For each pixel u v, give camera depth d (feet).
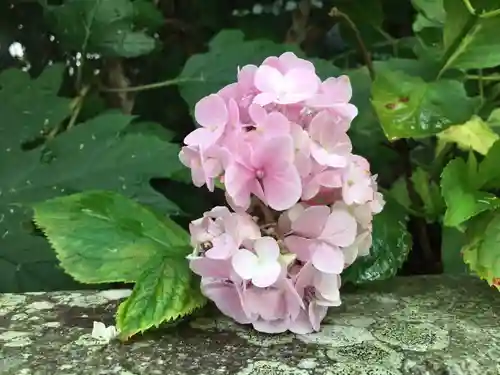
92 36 1.98
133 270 1.40
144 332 1.29
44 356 1.20
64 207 1.47
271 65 1.38
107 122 1.86
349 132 2.00
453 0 1.67
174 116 2.30
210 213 1.31
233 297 1.32
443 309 1.44
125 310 1.25
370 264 1.59
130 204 1.52
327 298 1.30
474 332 1.32
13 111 1.87
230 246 1.26
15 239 1.73
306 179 1.30
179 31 2.34
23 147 1.97
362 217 1.35
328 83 1.35
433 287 1.58
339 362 1.19
